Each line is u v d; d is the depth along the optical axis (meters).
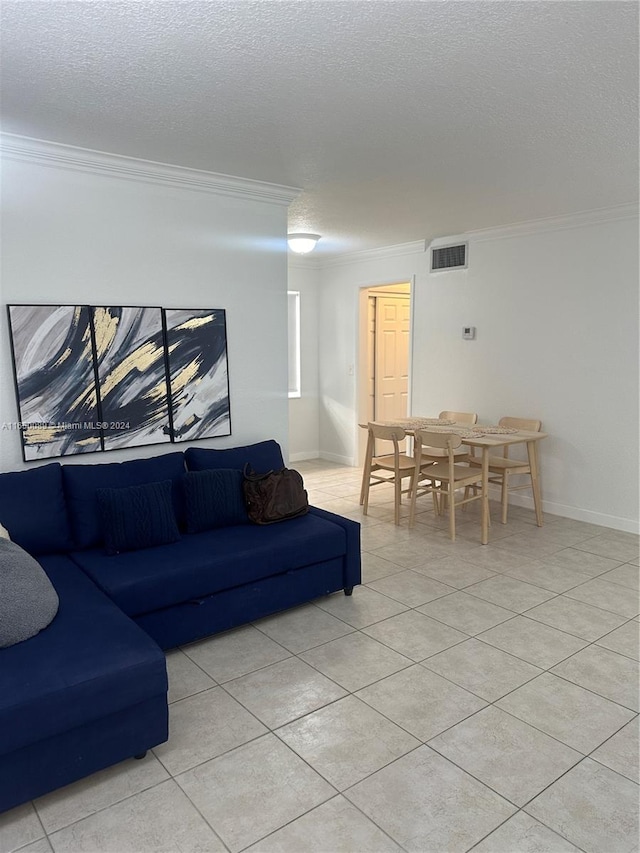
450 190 3.90
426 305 5.91
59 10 1.78
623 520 4.64
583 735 2.26
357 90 2.38
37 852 1.77
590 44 2.02
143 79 2.27
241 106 2.53
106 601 2.46
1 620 2.07
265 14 1.81
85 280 3.21
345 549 3.41
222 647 2.92
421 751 2.18
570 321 4.80
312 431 7.47
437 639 2.99
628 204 4.30
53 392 3.13
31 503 2.89
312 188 3.86
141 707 2.08
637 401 4.47
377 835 1.81
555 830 1.83
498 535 4.58
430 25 1.89
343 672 2.70
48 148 2.97
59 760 1.93
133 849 1.78
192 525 3.27
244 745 2.21
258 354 3.99
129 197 3.32
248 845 1.78
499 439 4.47
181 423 3.64
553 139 2.95
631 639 2.98
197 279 3.64
